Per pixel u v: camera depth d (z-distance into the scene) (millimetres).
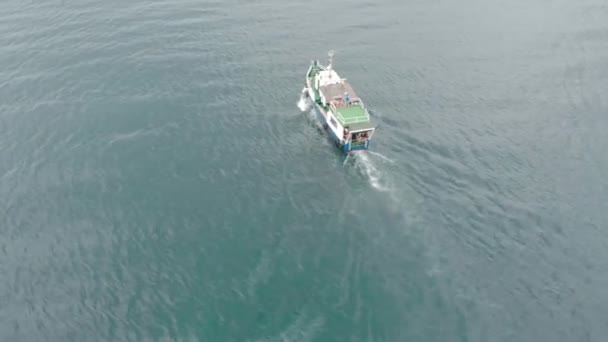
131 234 73875
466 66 123500
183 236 73625
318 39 134375
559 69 122562
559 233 76125
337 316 62469
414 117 102938
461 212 79000
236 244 72438
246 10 147750
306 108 105125
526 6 157500
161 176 84500
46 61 116250
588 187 85250
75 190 81438
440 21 146875
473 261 70812
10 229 74812
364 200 80625
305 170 87250
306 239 73500
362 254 71188
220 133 95625
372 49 130500
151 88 108188
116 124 96625
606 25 144875
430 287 66625
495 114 104938
